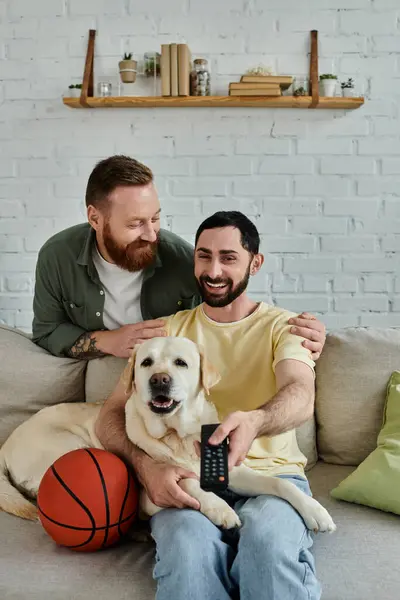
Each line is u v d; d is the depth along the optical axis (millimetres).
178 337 1748
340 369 2084
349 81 3186
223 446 1467
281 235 3348
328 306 3365
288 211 3330
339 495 1829
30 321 3457
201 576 1394
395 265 3336
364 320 3365
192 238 3377
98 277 2207
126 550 1632
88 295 2211
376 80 3238
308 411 1685
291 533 1460
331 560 1545
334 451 2088
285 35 3225
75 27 3270
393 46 3215
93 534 1564
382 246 3328
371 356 2080
